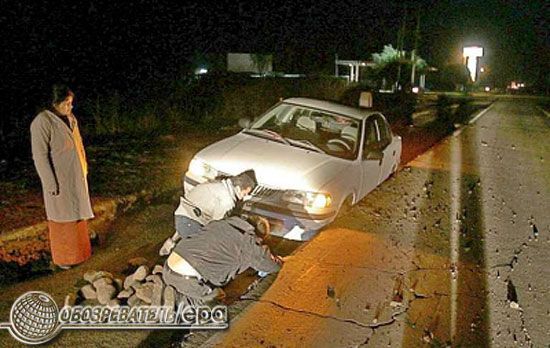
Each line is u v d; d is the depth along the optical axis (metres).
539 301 4.48
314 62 39.88
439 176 9.32
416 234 5.95
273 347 3.54
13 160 8.34
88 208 4.69
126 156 9.17
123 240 5.53
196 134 12.45
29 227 5.25
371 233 5.79
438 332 3.86
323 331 3.77
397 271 4.88
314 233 5.42
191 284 3.63
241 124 6.83
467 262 5.25
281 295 4.26
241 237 3.72
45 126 4.27
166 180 7.64
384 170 7.45
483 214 7.07
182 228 4.26
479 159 11.76
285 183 5.29
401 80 43.97
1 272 4.62
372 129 6.97
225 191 4.23
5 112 10.63
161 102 14.39
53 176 4.38
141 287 4.05
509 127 20.50
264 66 36.88
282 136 6.39
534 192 8.71
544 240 6.14
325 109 6.78
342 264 4.91
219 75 18.03
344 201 5.98
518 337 3.87
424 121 21.05
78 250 4.71
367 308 4.14
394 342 3.69
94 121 11.95
